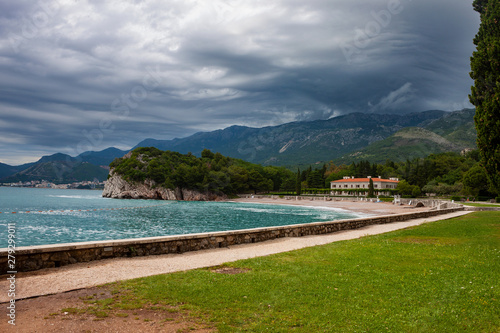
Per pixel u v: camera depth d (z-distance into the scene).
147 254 14.74
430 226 26.84
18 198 128.38
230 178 156.25
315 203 114.06
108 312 7.48
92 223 51.50
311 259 13.55
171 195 145.62
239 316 7.40
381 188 150.62
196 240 16.48
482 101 21.53
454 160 140.00
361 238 20.75
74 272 11.23
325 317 7.42
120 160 167.12
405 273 11.17
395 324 7.08
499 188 21.03
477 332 6.75
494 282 10.02
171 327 6.78
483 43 21.83
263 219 58.12
